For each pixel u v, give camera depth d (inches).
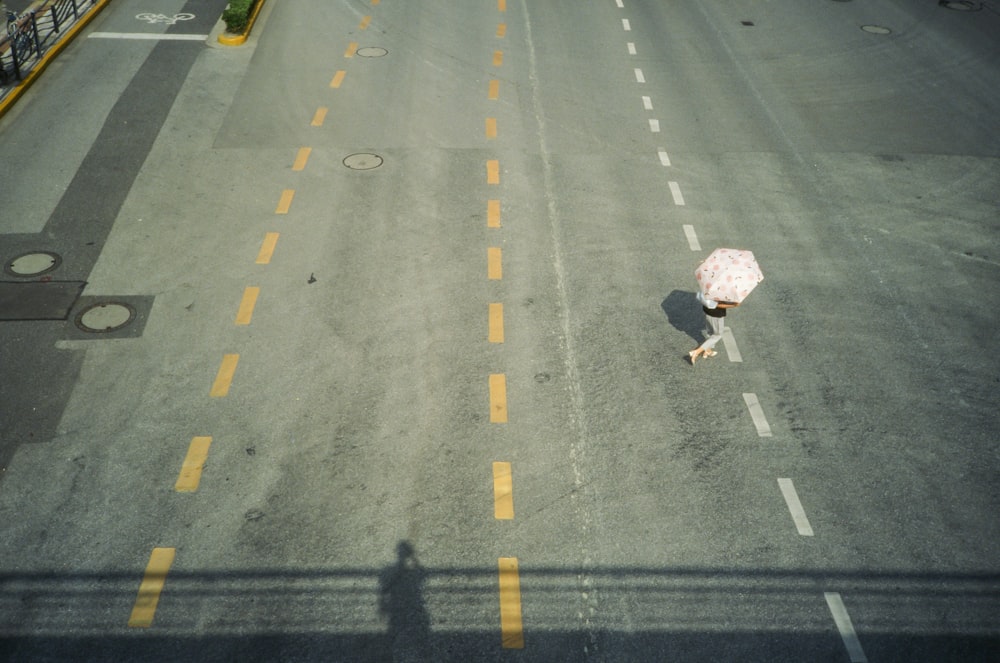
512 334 500.1
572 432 436.8
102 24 882.8
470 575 366.0
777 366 484.4
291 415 441.1
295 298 522.9
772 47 915.4
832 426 446.0
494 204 623.2
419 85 797.2
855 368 485.4
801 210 632.4
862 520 396.2
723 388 467.5
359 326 502.6
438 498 399.9
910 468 423.8
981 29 984.9
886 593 364.5
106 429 428.5
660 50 894.4
